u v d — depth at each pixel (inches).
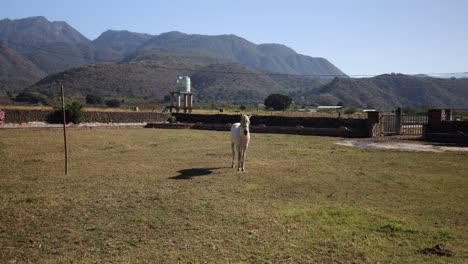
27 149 743.1
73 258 245.0
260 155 711.7
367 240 277.6
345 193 420.5
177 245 266.8
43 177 487.8
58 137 976.3
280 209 353.4
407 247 266.1
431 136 970.1
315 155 713.0
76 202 371.2
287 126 1301.7
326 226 305.7
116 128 1368.1
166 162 620.4
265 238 280.1
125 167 568.7
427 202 383.9
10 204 361.1
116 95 5649.6
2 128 1117.1
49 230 295.1
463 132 933.2
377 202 383.2
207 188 436.5
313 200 389.7
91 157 665.0
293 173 533.3
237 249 260.4
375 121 1085.1
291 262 241.3
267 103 3540.8
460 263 240.5
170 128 1435.8
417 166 592.1
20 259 243.0
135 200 380.8
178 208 354.0
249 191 424.8
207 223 312.3
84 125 1316.4
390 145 874.1
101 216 329.7
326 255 252.1
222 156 692.7
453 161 641.0
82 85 5693.9
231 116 1439.5
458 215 340.2
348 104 5831.7
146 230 296.2
